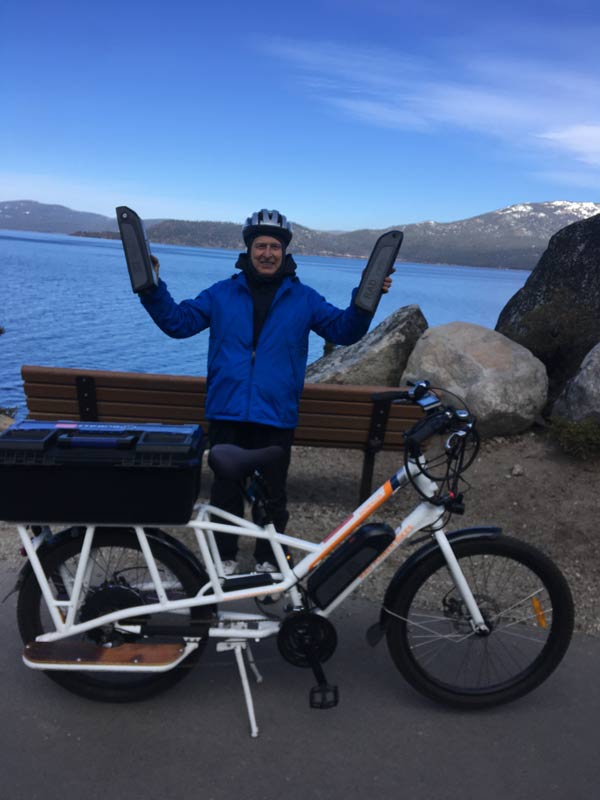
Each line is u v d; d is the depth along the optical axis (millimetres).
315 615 2596
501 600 2771
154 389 4266
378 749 2486
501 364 5227
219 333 3211
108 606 2627
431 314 58844
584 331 6098
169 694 2781
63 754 2420
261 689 2824
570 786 2328
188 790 2268
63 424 2562
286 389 3217
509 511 4453
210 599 2592
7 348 26297
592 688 2873
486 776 2365
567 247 7023
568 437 4734
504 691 2713
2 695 2729
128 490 2434
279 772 2359
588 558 3932
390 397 2688
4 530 4172
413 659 2693
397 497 4812
